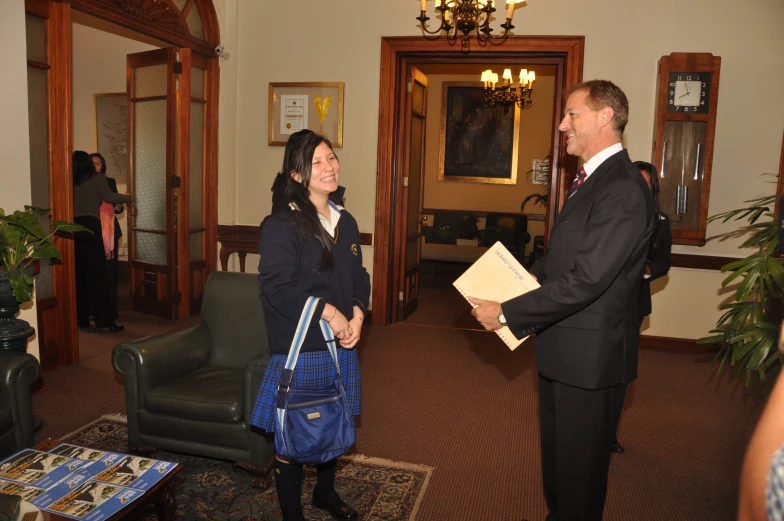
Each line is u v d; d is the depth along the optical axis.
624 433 3.39
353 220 2.20
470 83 9.52
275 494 2.58
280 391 1.91
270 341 2.08
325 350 1.99
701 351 5.02
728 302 4.94
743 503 0.60
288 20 5.58
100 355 4.50
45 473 1.95
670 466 2.98
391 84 5.40
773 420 0.62
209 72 5.64
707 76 4.70
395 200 5.64
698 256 4.94
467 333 5.49
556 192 5.30
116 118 7.39
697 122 4.79
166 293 5.68
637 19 4.91
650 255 2.60
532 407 3.73
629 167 1.90
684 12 4.84
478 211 9.73
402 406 3.71
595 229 1.81
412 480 2.77
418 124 6.08
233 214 5.89
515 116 9.45
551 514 2.29
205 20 5.53
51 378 3.98
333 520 2.40
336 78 5.53
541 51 5.11
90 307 5.30
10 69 3.36
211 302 3.18
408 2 5.32
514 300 1.91
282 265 1.91
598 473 1.98
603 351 1.88
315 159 1.98
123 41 7.20
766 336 2.57
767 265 2.69
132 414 2.76
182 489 2.60
